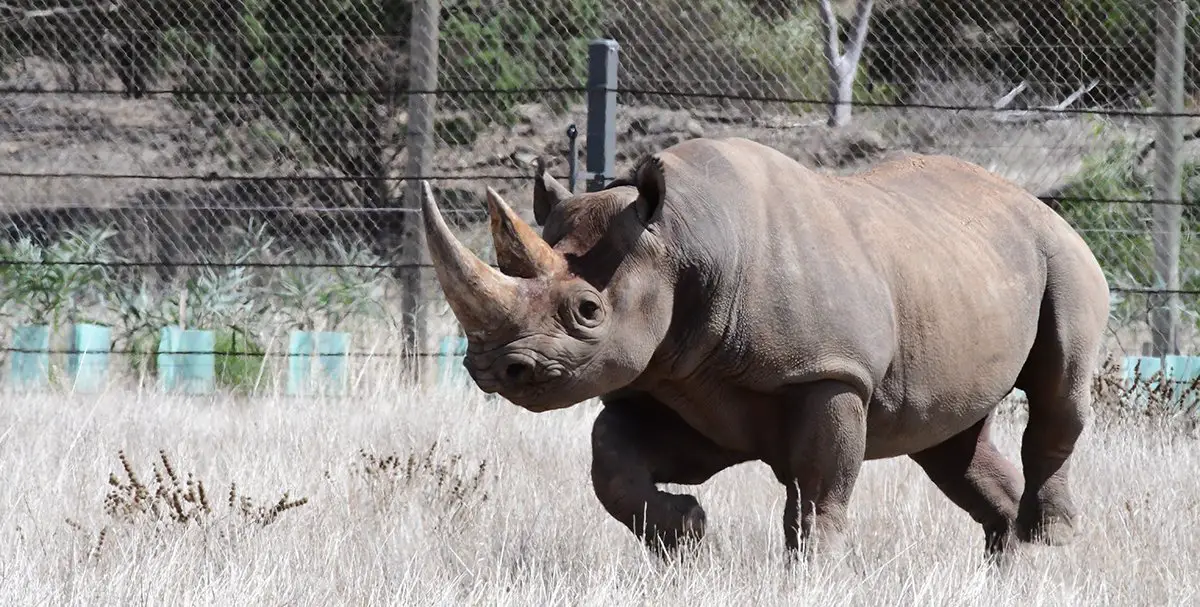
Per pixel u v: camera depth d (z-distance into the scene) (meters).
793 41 56.53
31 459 29.66
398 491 26.41
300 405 38.88
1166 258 43.84
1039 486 24.38
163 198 60.59
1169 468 31.48
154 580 19.55
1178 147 43.81
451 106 56.50
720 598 19.33
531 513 25.58
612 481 21.03
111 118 63.50
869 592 20.22
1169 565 22.84
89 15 59.94
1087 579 21.25
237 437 34.00
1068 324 23.80
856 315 20.58
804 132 54.94
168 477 28.23
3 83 62.22
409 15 56.78
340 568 21.22
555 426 36.00
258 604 18.95
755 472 30.42
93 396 41.78
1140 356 43.94
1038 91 56.50
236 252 54.66
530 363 18.45
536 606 19.45
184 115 63.06
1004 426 36.91
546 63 57.16
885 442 22.11
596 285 19.08
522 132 57.62
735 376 20.41
